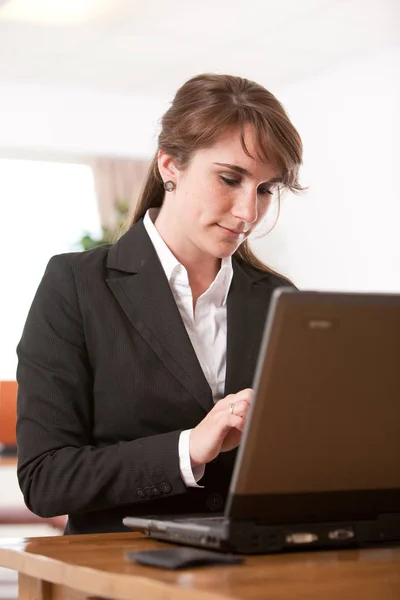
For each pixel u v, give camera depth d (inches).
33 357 79.1
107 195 398.6
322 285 352.8
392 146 321.4
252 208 76.3
